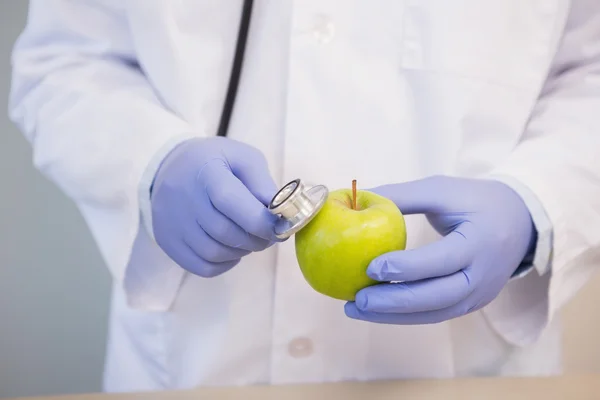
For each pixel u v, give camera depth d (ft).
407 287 1.67
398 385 2.10
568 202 1.93
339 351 2.14
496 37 2.04
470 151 2.11
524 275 1.99
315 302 2.09
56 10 2.10
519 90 2.10
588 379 2.13
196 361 2.17
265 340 2.16
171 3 1.98
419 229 2.10
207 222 1.78
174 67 2.03
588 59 2.22
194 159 1.84
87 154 1.96
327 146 2.03
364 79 2.03
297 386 2.08
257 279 2.11
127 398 2.00
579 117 2.10
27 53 2.14
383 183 2.06
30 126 2.11
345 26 2.03
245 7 2.19
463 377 2.21
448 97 2.02
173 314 2.18
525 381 2.13
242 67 2.16
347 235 1.58
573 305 3.25
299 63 2.01
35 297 3.32
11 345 3.34
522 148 2.08
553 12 2.09
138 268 2.13
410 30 2.02
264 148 2.10
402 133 2.06
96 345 3.46
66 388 3.47
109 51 2.15
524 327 2.15
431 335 2.13
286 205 1.54
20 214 3.19
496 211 1.83
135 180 1.92
